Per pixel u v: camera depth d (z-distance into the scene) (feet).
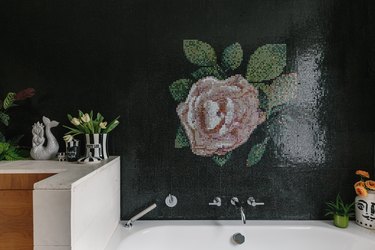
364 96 5.81
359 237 5.06
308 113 5.89
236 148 5.87
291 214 5.87
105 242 4.67
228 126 5.85
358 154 5.87
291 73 5.88
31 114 5.84
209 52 5.89
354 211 5.85
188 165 5.86
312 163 5.87
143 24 5.90
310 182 5.87
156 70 5.87
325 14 5.82
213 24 5.84
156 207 5.84
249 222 5.74
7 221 4.05
